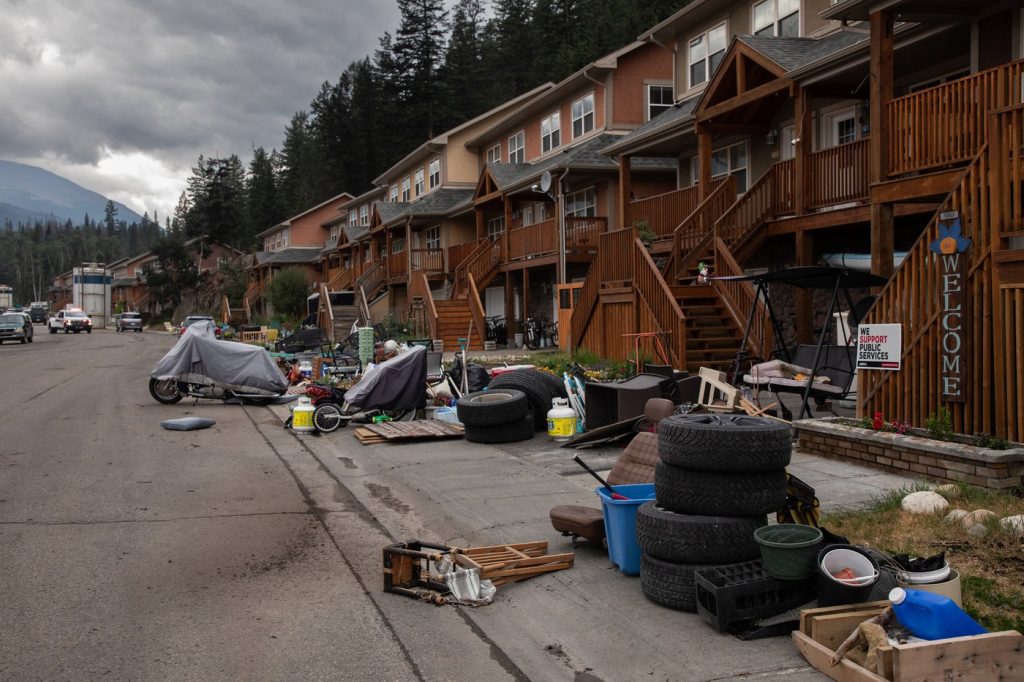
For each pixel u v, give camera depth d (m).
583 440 11.12
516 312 33.78
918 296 8.88
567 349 25.64
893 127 12.27
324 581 6.21
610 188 27.20
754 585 4.87
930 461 8.08
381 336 29.19
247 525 7.79
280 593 5.93
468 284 31.02
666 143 21.91
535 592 5.87
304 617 5.46
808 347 13.11
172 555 6.78
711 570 5.13
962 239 8.21
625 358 18.00
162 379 17.42
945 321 8.42
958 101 11.16
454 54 73.25
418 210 38.53
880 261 12.45
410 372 14.12
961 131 11.09
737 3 22.39
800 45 17.78
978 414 8.14
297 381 21.33
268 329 41.31
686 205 20.66
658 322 16.69
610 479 7.39
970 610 4.76
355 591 5.99
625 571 6.02
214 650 4.89
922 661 3.90
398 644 5.02
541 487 9.02
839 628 4.52
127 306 107.50
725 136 22.08
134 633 5.14
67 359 32.41
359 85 80.81
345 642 5.04
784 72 16.36
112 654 4.81
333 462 11.20
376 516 8.26
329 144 85.19
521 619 5.43
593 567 6.28
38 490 9.13
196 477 9.99
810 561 4.84
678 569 5.26
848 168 15.38
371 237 47.22
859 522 6.61
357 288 42.28
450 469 10.20
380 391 13.95
